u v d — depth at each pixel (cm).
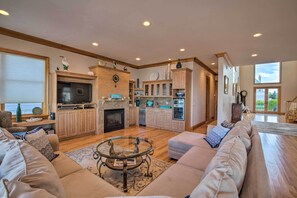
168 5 218
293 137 442
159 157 292
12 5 222
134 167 205
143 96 603
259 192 75
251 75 1185
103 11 236
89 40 357
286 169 249
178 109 506
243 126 206
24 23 278
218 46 383
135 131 498
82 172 156
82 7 226
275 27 280
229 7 221
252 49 403
